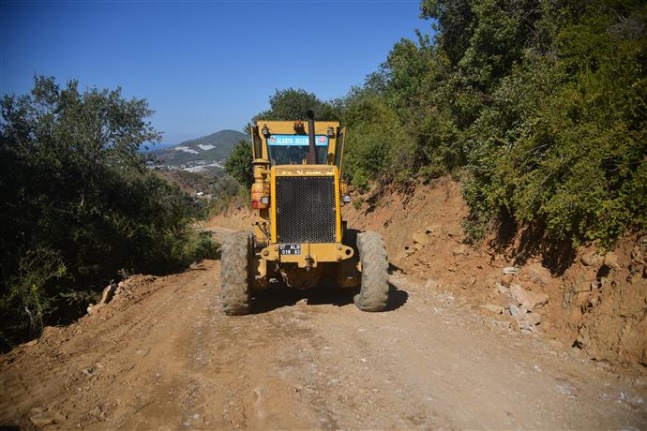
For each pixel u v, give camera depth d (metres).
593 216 6.11
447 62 12.70
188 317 7.56
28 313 8.35
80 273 10.23
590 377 4.70
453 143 11.45
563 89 7.27
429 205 11.73
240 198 41.12
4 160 10.70
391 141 15.70
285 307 7.82
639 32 6.99
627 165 5.93
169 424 4.05
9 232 9.55
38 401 4.60
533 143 7.18
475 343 5.76
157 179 14.81
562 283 6.38
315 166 7.16
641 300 4.99
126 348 6.13
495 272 7.78
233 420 4.08
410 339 5.96
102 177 13.10
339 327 6.56
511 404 4.20
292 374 4.95
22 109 11.91
